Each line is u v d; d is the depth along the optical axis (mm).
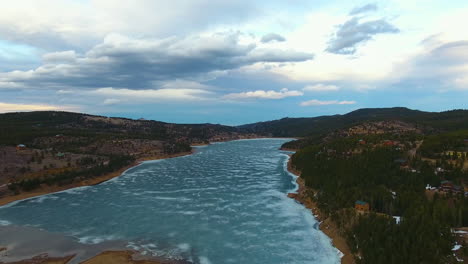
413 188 93938
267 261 64625
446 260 52594
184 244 73375
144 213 97875
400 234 59781
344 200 89750
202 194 122250
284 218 91438
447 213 70625
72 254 68438
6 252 69938
